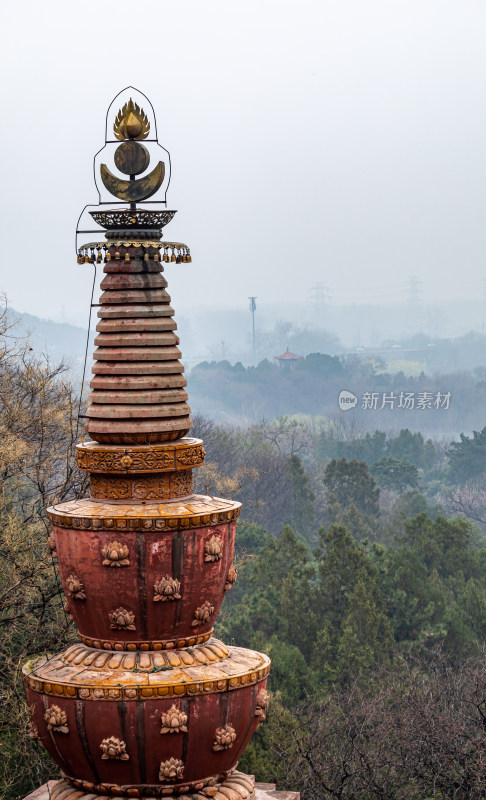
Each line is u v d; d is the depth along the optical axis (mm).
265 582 35344
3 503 18047
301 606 33219
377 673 29406
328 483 67625
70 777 8844
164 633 8672
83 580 8547
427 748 19016
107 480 8773
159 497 8758
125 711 8219
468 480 96500
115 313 8727
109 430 8633
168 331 8867
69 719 8391
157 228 9109
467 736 19250
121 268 8797
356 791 19109
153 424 8656
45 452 19953
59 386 23047
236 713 8609
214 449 62969
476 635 34812
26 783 16922
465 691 21594
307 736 20328
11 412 18719
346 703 23672
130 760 8398
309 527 63750
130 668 8516
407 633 33375
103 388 8695
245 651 9391
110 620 8578
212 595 8781
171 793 8609
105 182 8977
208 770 8672
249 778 9281
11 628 16812
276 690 26938
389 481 91500
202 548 8539
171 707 8281
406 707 21000
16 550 17031
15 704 15172
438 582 36812
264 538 43219
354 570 33438
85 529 8414
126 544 8359
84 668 8594
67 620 16875
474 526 61938
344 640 30391
